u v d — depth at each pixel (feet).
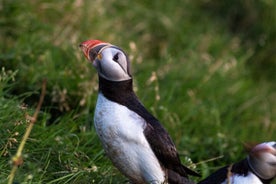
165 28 53.16
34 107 37.50
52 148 32.40
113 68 28.71
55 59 41.81
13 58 40.04
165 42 52.70
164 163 29.45
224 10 58.39
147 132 28.63
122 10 52.42
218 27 56.85
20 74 38.96
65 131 34.81
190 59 50.39
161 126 29.32
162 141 28.91
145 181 29.48
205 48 53.21
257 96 50.72
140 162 28.89
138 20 52.60
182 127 41.98
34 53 41.50
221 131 43.65
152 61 49.16
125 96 29.01
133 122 28.55
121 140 28.60
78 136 35.32
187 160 35.94
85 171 31.30
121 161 29.12
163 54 51.11
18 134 31.91
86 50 29.35
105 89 29.07
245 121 47.70
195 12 56.75
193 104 44.57
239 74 52.03
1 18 43.55
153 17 53.31
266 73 56.65
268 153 27.84
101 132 29.07
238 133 45.42
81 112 38.04
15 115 33.09
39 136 32.99
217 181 28.89
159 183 29.27
